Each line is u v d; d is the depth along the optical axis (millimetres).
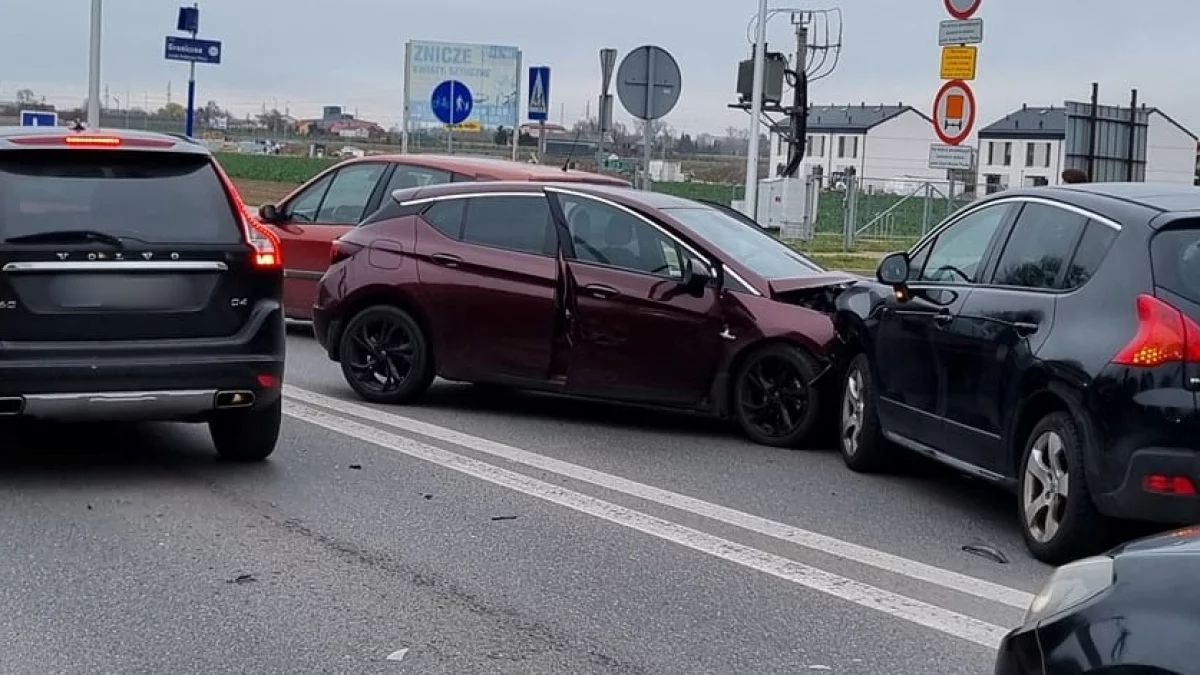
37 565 6520
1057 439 6820
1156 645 3396
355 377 10812
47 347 7438
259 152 48250
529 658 5484
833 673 5418
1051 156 64250
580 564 6762
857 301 9086
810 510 7992
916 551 7195
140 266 7609
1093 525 6652
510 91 32219
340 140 51312
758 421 9773
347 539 7082
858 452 8938
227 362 7750
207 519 7375
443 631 5770
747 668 5441
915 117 89062
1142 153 23828
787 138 24969
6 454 8820
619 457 9242
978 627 5988
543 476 8586
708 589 6426
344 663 5383
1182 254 6535
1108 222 6910
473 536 7199
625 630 5840
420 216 10695
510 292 10188
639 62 16422
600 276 9977
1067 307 6910
